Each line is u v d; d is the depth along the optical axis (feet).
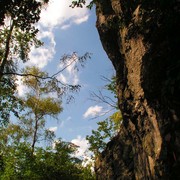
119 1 38.01
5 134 80.33
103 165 52.54
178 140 22.76
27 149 71.15
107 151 53.26
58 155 74.33
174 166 23.17
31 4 30.91
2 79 53.72
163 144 25.09
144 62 29.19
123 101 42.27
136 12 31.83
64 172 72.95
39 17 32.24
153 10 26.08
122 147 48.57
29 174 67.82
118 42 41.65
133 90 35.35
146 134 32.78
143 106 32.86
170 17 24.18
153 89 27.91
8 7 29.55
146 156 33.24
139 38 32.48
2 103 55.11
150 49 28.17
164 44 25.27
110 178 49.01
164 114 25.77
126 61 37.73
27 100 80.07
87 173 85.40
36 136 81.92
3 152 76.54
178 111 23.02
